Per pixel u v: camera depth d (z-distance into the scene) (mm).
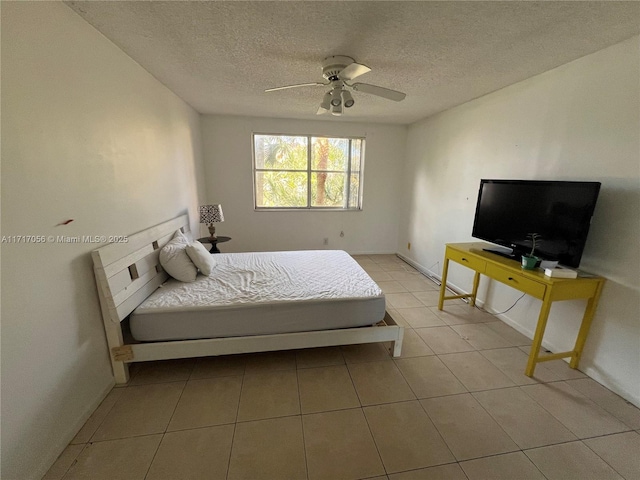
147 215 2305
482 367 2051
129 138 2025
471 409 1678
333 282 2293
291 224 4594
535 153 2330
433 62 2076
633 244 1694
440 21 1537
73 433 1451
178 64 2176
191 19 1549
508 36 1686
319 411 1646
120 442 1430
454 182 3406
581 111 1963
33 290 1225
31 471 1216
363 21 1548
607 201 1823
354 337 2037
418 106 3344
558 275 1815
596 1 1329
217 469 1307
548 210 2025
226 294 2029
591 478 1296
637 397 1703
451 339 2400
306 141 4402
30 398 1212
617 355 1792
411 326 2605
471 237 3154
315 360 2109
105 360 1737
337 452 1400
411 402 1725
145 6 1423
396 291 3418
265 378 1911
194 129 3646
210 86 2701
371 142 4539
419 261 4277
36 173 1237
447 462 1360
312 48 1886
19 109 1155
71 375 1451
